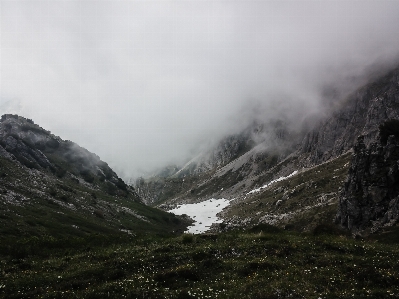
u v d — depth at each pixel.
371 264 24.50
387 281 21.00
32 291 21.67
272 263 25.45
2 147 138.00
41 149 182.50
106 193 177.75
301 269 24.16
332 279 21.73
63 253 34.53
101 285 22.47
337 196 123.69
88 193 150.38
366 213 81.44
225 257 28.81
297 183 181.62
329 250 29.33
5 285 22.52
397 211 72.06
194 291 20.20
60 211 103.50
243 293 19.78
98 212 123.00
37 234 72.44
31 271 26.30
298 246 30.23
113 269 25.62
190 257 28.22
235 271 24.55
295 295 19.12
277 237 34.81
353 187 89.56
